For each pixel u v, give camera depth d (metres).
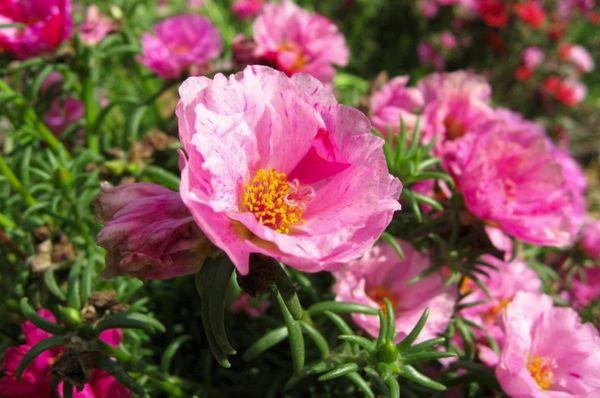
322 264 0.16
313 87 0.17
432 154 0.25
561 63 0.60
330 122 0.17
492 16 0.57
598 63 0.68
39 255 0.22
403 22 0.65
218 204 0.16
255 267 0.17
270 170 0.18
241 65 0.27
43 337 0.19
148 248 0.16
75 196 0.25
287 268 0.23
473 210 0.22
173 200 0.17
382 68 0.62
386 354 0.18
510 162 0.22
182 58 0.31
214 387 0.25
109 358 0.19
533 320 0.21
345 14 0.63
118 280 0.24
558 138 0.51
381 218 0.16
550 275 0.29
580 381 0.21
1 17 0.25
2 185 0.30
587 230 0.31
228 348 0.17
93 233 0.26
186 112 0.16
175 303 0.27
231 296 0.21
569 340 0.21
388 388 0.19
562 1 0.63
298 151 0.18
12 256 0.26
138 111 0.30
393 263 0.23
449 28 0.63
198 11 0.52
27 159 0.27
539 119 0.59
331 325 0.23
